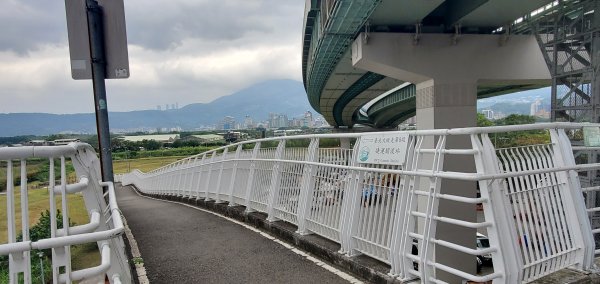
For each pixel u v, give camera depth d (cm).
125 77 459
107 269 229
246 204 747
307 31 2056
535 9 1372
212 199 965
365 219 440
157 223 756
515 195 340
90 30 437
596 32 1484
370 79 2797
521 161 356
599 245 948
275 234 614
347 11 1231
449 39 1544
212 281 434
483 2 1269
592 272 369
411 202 371
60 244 217
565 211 380
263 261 493
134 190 3186
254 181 735
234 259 506
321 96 4044
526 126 351
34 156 229
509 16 1429
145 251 553
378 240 416
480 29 1583
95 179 333
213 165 984
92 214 275
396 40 1515
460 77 1551
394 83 3092
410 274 372
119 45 454
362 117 7556
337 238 492
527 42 1593
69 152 248
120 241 344
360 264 423
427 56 1534
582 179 1128
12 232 223
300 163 573
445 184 1159
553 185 373
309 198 552
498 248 308
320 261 484
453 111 1548
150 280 443
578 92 1574
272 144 816
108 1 448
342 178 480
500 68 1583
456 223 319
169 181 1614
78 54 437
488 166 320
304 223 553
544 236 354
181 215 859
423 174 349
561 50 1612
